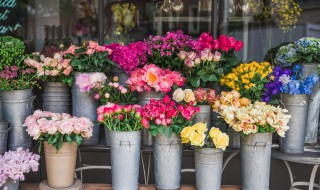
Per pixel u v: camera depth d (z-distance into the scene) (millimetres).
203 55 2328
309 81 2264
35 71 2543
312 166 2424
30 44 4191
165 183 2191
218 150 2102
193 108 2111
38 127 2074
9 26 4414
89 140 2498
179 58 2477
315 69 2420
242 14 3279
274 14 3318
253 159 2145
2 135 2307
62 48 3404
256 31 3281
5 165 2082
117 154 2115
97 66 2449
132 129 2129
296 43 2438
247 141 2141
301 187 2447
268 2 3295
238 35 3277
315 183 2432
